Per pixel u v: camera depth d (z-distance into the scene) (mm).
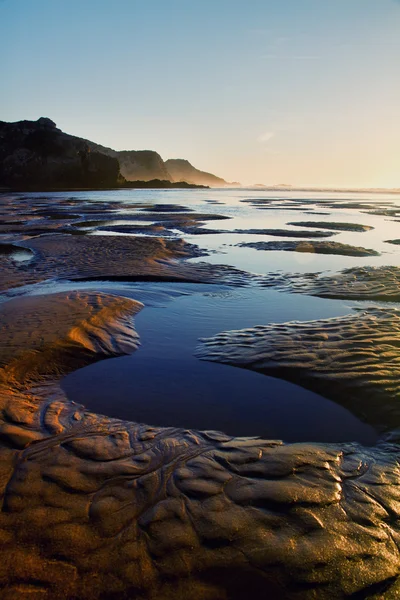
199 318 6969
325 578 2109
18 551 2266
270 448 3293
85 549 2277
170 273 10703
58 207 37469
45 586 2074
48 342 5207
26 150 85688
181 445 3328
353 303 7977
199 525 2436
